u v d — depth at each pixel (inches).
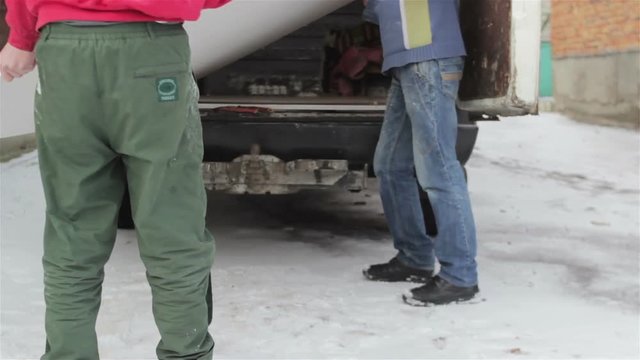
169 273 69.9
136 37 62.9
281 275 137.5
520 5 109.5
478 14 124.3
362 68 207.6
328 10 171.2
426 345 105.3
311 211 199.5
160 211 67.8
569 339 108.3
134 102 63.5
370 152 147.4
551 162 287.1
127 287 127.6
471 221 122.3
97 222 69.7
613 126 376.5
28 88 108.3
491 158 298.2
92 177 67.9
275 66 224.4
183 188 68.9
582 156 300.2
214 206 204.7
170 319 71.6
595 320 116.4
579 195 222.2
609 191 229.1
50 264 69.9
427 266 135.6
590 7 388.5
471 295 123.6
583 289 132.1
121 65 62.7
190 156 68.9
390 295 127.0
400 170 132.5
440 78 118.8
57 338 70.5
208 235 74.1
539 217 191.9
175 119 65.4
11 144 268.7
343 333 109.1
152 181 66.3
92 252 69.9
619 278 139.2
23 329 107.1
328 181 147.5
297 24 167.9
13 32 67.6
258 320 113.7
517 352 103.2
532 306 122.2
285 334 108.3
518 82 110.8
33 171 243.4
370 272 135.9
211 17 113.0
